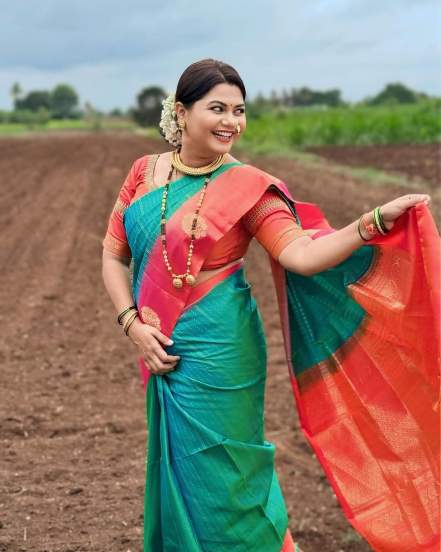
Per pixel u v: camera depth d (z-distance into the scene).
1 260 12.09
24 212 16.92
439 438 3.10
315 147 33.00
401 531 3.22
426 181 19.16
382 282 3.06
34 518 4.59
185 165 3.11
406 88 96.38
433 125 33.62
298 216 3.27
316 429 3.36
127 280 3.35
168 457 3.10
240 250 3.13
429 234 2.84
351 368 3.25
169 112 3.15
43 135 71.88
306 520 4.91
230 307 3.08
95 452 5.65
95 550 4.23
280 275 3.20
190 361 3.08
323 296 3.23
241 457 3.10
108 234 3.36
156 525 3.23
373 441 3.25
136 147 40.88
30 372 7.30
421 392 3.11
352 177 20.47
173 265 3.04
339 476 3.31
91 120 102.50
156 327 3.11
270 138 35.38
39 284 10.57
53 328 8.66
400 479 3.22
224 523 3.09
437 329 2.81
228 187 3.04
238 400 3.10
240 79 3.04
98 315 9.23
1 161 31.91
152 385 3.20
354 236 2.89
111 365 7.55
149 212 3.09
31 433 5.98
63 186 21.86
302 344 3.32
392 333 3.10
